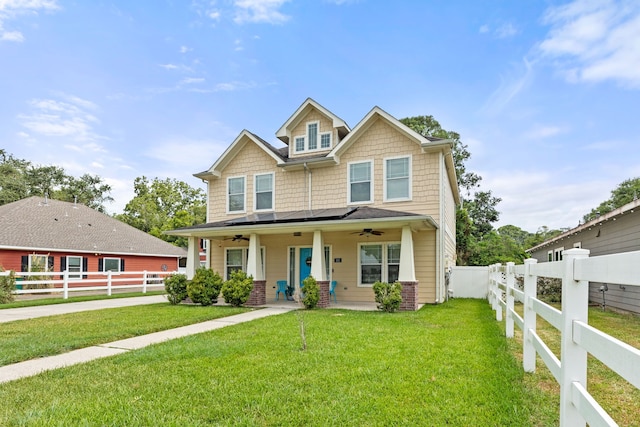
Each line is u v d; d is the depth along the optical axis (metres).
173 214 43.97
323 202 14.33
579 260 2.30
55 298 16.25
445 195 13.98
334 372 4.57
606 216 10.70
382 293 10.42
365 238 13.48
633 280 1.52
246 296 11.86
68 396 3.87
